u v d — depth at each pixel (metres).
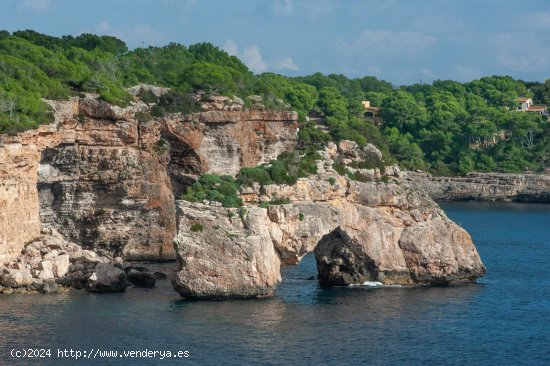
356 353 90.44
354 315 105.38
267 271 110.38
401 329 100.25
